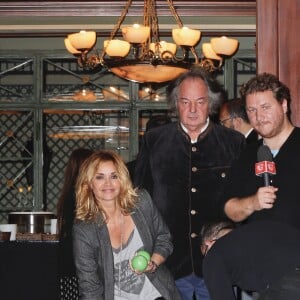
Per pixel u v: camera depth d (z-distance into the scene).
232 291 3.03
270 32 5.38
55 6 8.37
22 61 8.95
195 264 4.29
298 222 3.62
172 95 4.43
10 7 8.38
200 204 4.32
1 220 8.91
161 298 4.02
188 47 6.63
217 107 4.48
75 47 6.63
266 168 3.62
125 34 6.45
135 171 4.46
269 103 3.67
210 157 4.36
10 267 4.99
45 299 4.97
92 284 4.01
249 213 3.70
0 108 8.91
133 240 4.07
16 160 8.91
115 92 8.91
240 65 8.83
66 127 9.09
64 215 4.40
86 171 4.08
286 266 2.95
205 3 8.29
